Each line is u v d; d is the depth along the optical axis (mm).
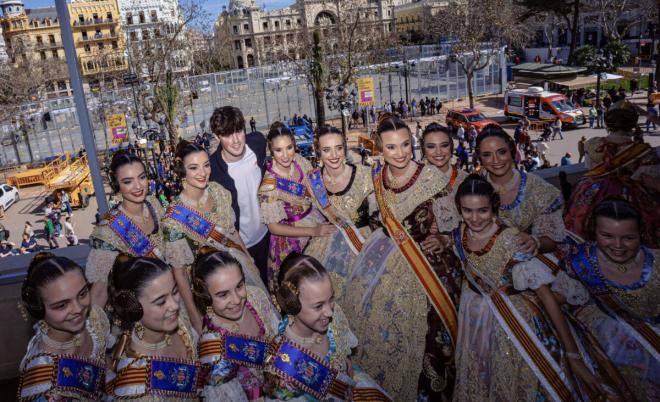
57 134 46156
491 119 37250
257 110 49000
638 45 57406
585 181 4293
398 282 3604
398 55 51469
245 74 48438
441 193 3561
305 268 2463
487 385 3199
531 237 3098
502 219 3299
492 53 46469
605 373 3023
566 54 65125
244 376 2641
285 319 2652
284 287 2475
